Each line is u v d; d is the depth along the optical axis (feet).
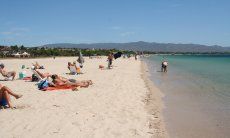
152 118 41.60
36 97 54.95
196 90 71.41
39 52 423.64
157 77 105.09
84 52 492.13
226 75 115.65
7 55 356.59
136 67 160.25
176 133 35.55
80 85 68.90
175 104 53.16
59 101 51.31
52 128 35.14
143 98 57.00
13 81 80.33
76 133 33.40
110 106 48.11
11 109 44.75
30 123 37.17
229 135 35.12
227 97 61.31
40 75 80.18
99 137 32.22
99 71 123.13
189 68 167.63
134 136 33.09
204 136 34.63
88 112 43.45
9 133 33.24
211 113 46.24
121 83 78.74
